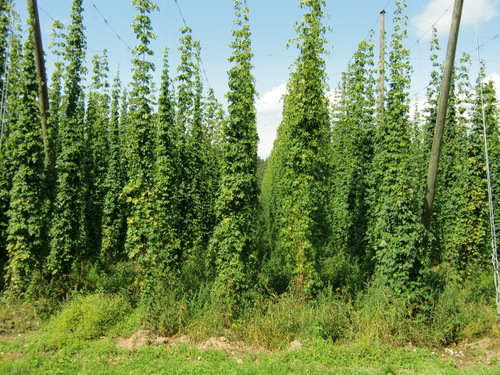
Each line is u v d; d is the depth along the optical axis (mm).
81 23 11688
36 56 11297
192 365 7324
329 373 7133
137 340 8438
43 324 9289
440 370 7355
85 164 13664
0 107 10633
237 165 9633
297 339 8578
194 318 9195
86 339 8445
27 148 10086
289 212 10461
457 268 12078
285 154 10938
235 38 9711
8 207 12312
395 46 10539
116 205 15930
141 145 9898
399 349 8195
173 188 12203
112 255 15633
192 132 15859
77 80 11648
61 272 10875
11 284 10164
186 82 15055
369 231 13008
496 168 12680
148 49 9875
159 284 9500
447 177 14195
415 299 9336
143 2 9695
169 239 11234
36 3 11039
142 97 9859
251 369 7176
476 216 12070
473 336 8867
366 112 14469
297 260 10227
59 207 10992
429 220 10141
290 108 10562
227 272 9516
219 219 10148
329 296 9750
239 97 9680
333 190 17328
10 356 7547
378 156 10656
